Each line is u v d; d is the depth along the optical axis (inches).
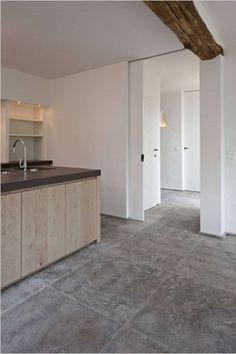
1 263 79.7
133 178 163.2
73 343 60.0
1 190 77.5
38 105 198.8
